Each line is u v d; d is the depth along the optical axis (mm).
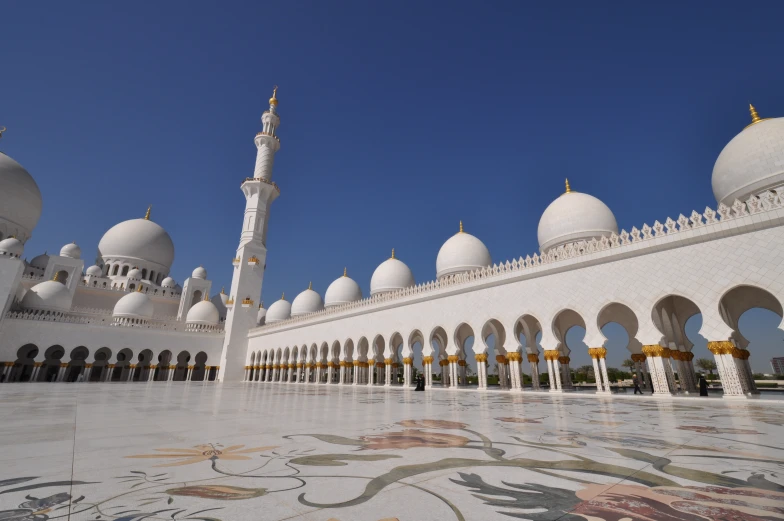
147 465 3803
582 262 18719
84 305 43719
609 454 4324
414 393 18594
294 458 4121
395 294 28234
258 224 46312
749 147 18906
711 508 2605
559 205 25328
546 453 4371
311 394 17297
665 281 16109
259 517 2426
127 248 49438
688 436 5559
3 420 7488
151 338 41656
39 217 44062
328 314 34125
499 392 19688
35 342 35812
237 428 6367
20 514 2455
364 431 6043
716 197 20781
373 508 2604
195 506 2635
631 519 2400
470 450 4551
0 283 34000
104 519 2389
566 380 24219
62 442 5070
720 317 14500
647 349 16062
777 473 3521
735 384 13766
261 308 61438
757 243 14156
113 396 15047
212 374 46094
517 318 20984
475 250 31766
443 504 2695
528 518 2420
